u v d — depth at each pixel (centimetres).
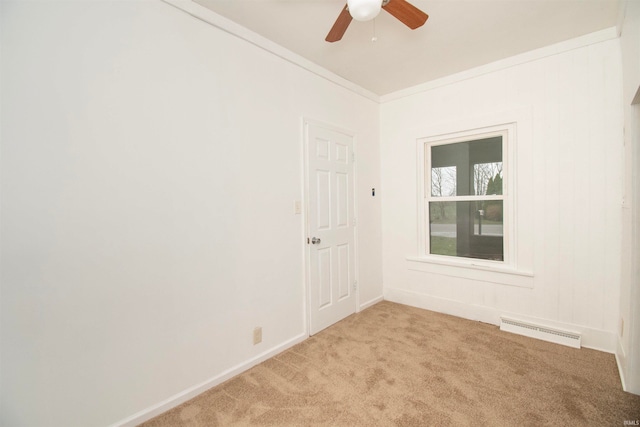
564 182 245
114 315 155
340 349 241
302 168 263
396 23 213
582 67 235
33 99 132
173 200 179
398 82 320
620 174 223
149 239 168
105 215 152
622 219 217
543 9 200
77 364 144
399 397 179
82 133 145
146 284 167
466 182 307
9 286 127
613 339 227
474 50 254
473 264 296
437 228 329
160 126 173
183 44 184
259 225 228
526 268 265
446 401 175
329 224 290
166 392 175
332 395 183
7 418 127
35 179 133
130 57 161
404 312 320
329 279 289
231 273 209
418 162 334
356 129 325
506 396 178
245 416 167
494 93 278
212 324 197
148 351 168
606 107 227
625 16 191
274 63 240
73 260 143
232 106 211
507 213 279
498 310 282
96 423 149
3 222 125
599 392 180
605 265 230
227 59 207
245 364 214
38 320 134
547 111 251
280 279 243
